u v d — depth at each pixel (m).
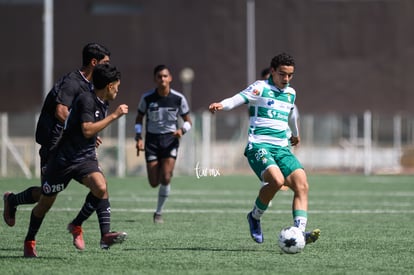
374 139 105.56
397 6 132.50
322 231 34.88
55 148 24.72
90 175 24.59
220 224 37.94
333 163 107.00
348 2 132.50
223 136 104.56
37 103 135.75
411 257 26.33
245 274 22.45
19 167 90.12
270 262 24.92
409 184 75.62
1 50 136.12
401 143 107.19
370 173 102.75
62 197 55.25
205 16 132.88
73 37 134.50
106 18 134.50
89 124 23.88
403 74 132.50
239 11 132.12
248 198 56.38
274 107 28.14
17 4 135.88
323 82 132.50
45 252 27.12
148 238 31.94
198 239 31.64
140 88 133.88
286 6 132.38
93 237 31.94
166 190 39.03
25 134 101.38
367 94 132.62
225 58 132.12
